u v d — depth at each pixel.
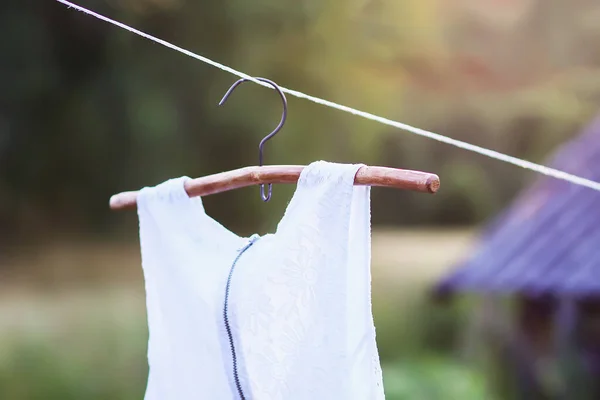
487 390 5.04
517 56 10.79
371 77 9.02
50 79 8.06
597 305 4.26
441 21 10.08
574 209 4.27
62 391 5.73
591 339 4.27
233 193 8.58
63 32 7.99
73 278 7.87
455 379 5.48
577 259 3.92
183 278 1.25
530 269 4.02
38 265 8.14
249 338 1.13
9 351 6.07
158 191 1.29
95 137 8.18
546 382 4.56
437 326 7.30
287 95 8.02
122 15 7.90
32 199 8.53
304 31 7.96
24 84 7.95
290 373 1.10
